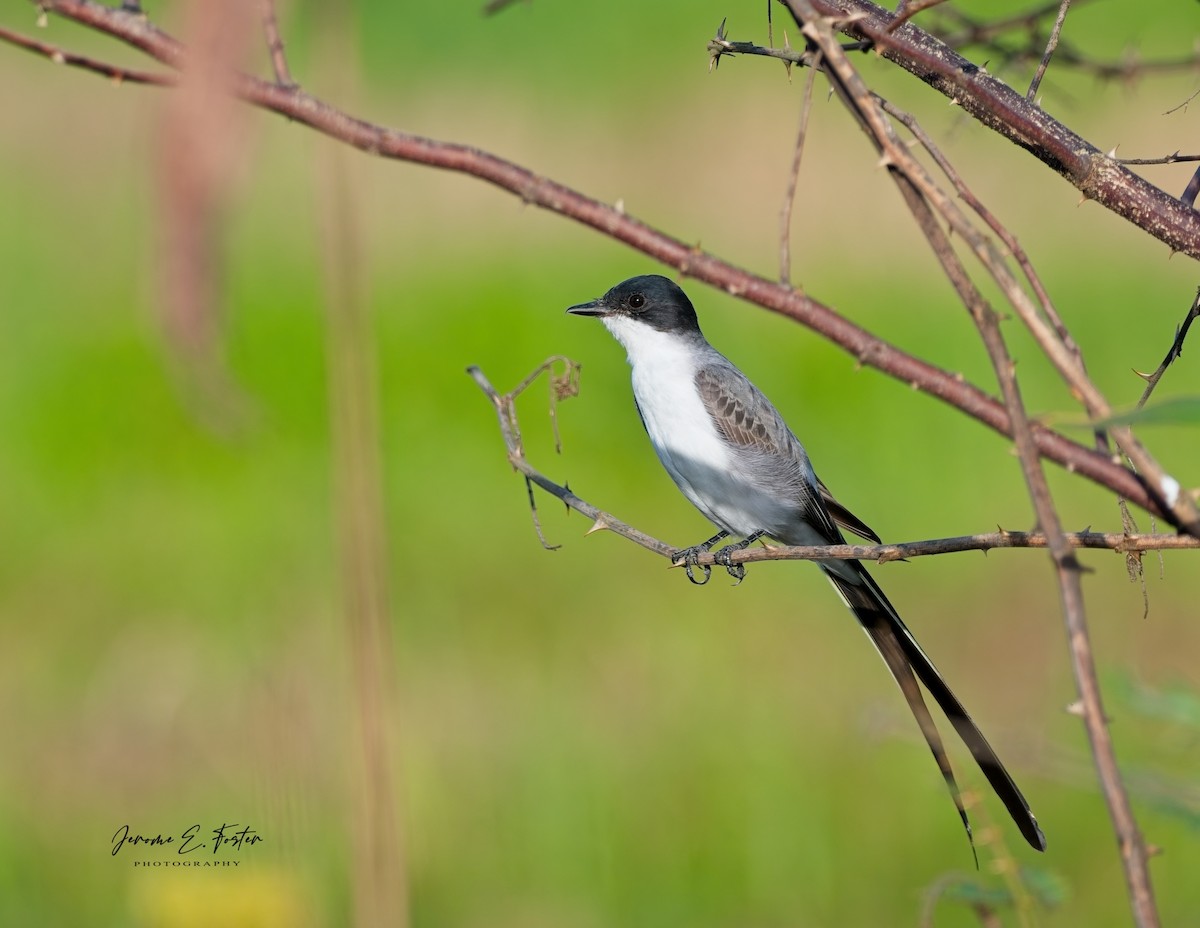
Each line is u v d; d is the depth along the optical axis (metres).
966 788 4.58
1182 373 16.00
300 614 12.83
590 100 23.38
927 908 4.46
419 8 23.69
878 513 14.54
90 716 11.72
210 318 2.03
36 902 9.45
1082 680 3.09
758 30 25.36
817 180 21.11
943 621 13.06
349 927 8.47
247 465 15.54
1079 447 3.56
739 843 10.27
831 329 3.52
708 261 3.50
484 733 11.58
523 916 9.90
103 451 15.80
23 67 24.12
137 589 13.61
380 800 4.45
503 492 15.15
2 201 21.17
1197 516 3.35
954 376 3.52
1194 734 3.79
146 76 3.32
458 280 19.25
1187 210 4.79
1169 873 9.13
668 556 5.71
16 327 17.97
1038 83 4.78
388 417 16.39
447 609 13.35
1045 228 19.02
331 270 4.20
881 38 4.49
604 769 10.96
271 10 3.31
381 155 3.37
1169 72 6.11
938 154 3.94
